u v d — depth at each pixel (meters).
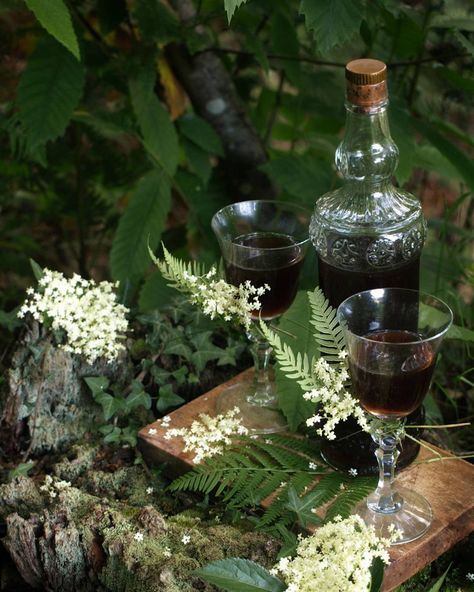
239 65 1.22
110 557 0.71
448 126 1.09
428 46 1.07
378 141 0.73
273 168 1.06
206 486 0.75
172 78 1.15
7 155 1.23
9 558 0.78
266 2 1.11
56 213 1.35
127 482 0.81
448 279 1.08
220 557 0.70
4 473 0.83
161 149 1.03
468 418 0.96
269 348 0.85
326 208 0.76
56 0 0.84
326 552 0.64
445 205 1.07
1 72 1.18
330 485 0.75
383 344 0.65
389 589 0.71
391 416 0.69
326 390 0.68
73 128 1.24
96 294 0.84
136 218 1.03
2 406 0.85
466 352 1.02
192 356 0.89
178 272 0.75
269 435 0.81
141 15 1.00
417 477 0.77
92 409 0.87
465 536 0.74
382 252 0.74
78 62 0.99
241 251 0.77
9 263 1.39
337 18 0.83
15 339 0.89
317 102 1.23
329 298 0.77
